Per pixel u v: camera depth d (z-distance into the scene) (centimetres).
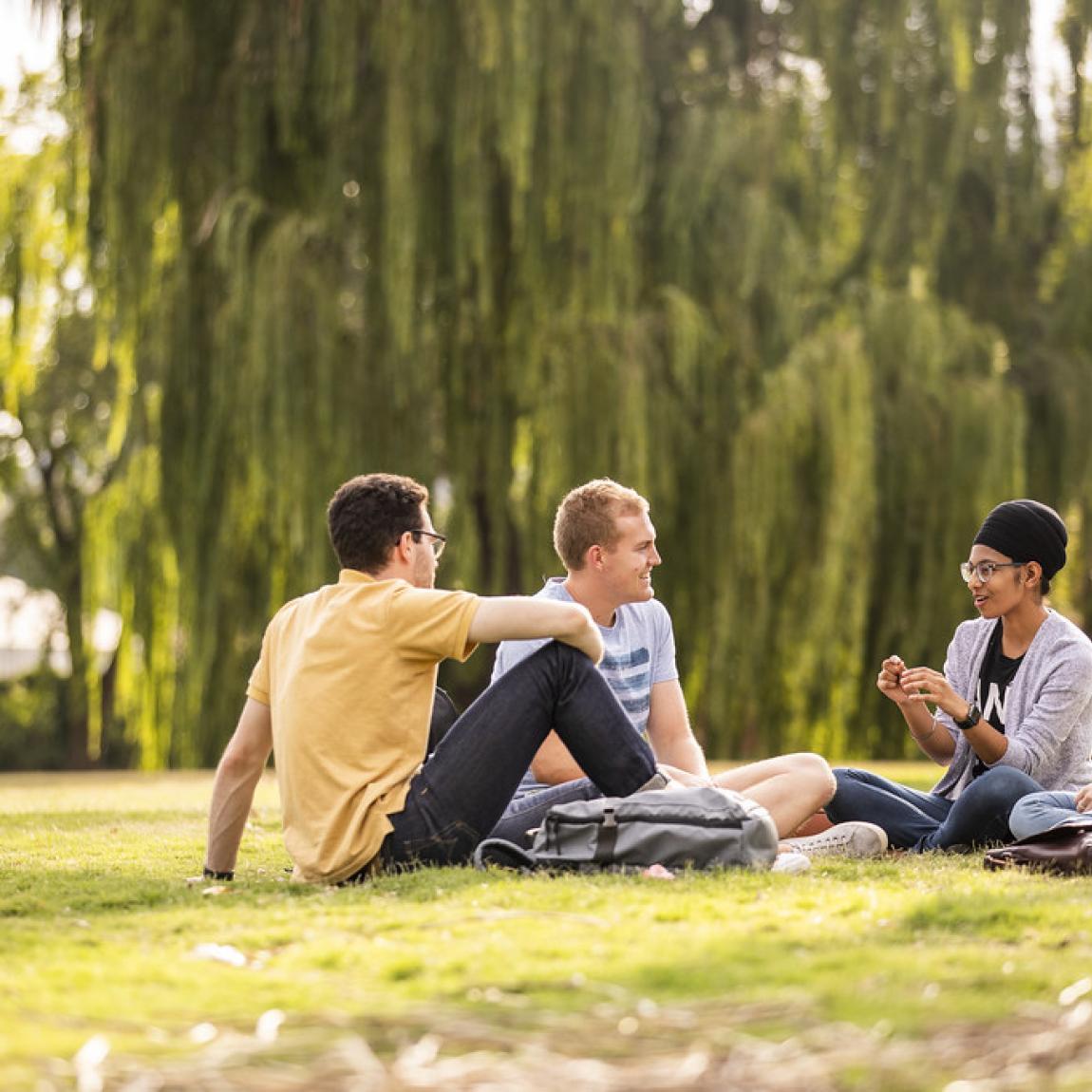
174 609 2488
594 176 2284
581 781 643
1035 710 734
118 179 2261
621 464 2225
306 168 2450
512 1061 296
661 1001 346
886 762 2461
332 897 530
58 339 3897
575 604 607
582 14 2283
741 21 2788
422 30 2230
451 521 2436
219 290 2330
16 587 4800
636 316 2342
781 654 2336
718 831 577
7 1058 305
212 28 2370
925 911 455
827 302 2533
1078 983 349
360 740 596
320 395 2202
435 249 2334
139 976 387
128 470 2500
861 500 2252
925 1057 294
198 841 854
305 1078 287
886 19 2547
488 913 467
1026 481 2644
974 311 2792
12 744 4303
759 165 2464
